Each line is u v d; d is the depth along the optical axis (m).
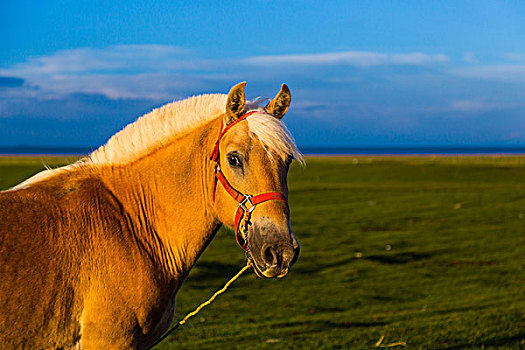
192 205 3.47
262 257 3.04
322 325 8.75
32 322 3.00
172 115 3.64
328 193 31.45
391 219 21.95
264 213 3.08
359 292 11.32
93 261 3.18
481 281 11.88
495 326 8.03
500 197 28.55
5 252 2.97
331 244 16.94
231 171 3.20
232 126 3.25
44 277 3.04
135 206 3.46
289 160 3.31
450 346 7.11
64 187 3.35
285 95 3.48
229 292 11.51
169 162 3.51
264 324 8.94
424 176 42.53
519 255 14.72
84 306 3.14
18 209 3.14
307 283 12.27
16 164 47.34
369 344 7.42
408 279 12.38
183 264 3.53
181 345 7.68
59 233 3.16
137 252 3.32
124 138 3.61
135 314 3.24
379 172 45.91
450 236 17.94
